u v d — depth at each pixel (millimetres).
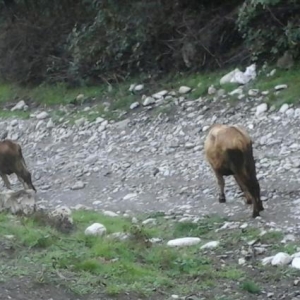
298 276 21781
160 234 26656
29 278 19469
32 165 41469
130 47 51062
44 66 55781
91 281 19969
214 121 40969
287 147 35312
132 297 19438
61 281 19609
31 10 58750
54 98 52562
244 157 26844
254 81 43688
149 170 35812
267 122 38750
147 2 50562
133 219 29031
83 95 51219
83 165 39094
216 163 27922
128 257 22672
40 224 25547
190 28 49375
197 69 48406
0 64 58281
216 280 21578
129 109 46156
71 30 56188
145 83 49250
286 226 26188
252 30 45125
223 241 25281
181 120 42344
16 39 57656
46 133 47094
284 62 43719
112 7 51969
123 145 41406
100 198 33750
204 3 50156
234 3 49281
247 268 22703
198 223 27391
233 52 47719
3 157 34375
